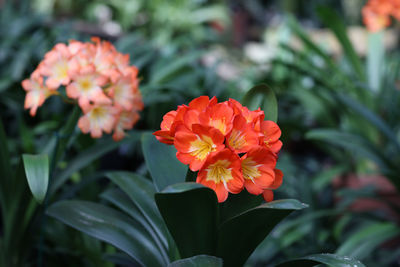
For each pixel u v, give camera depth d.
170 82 1.96
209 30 4.62
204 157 0.91
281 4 6.53
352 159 2.10
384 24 2.13
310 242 1.66
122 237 1.01
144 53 2.26
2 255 1.17
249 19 5.29
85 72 1.11
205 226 0.91
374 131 1.92
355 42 3.52
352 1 6.07
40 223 1.25
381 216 1.58
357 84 1.84
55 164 1.18
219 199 0.90
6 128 1.95
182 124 0.91
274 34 3.88
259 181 0.92
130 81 1.15
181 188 0.85
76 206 1.08
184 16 4.43
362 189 1.69
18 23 2.45
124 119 1.19
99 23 4.39
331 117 2.13
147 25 4.43
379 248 1.67
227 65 3.13
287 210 0.90
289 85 2.21
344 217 1.70
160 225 1.01
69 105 1.87
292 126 1.92
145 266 0.97
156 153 1.04
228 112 0.91
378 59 2.06
